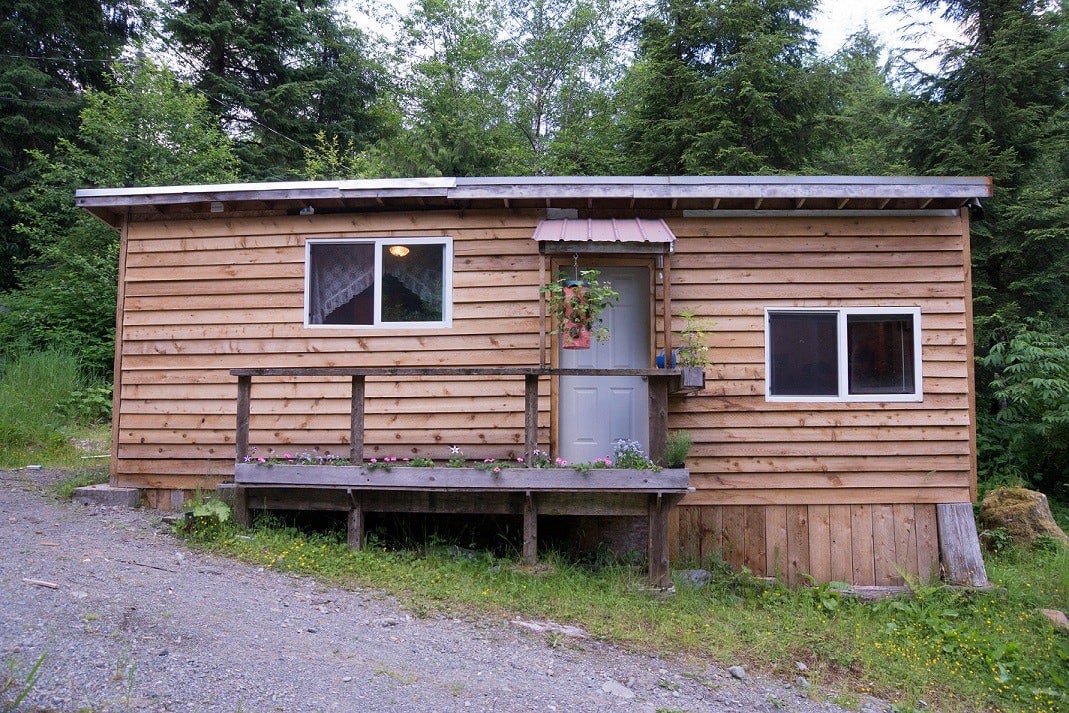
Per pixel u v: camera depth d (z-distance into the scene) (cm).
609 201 696
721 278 702
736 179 660
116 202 696
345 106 2292
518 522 708
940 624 609
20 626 391
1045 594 687
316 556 595
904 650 560
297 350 715
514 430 695
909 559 690
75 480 755
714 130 1428
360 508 636
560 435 717
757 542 693
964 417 693
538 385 689
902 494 692
